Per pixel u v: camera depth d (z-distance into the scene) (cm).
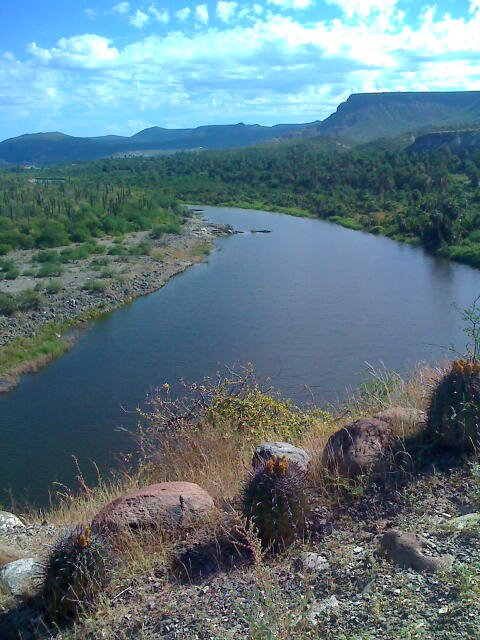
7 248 4294
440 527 334
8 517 520
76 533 355
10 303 2831
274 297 2903
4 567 389
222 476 492
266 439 601
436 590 282
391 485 394
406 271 3384
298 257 3916
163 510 391
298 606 289
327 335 2267
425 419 446
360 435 426
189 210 6669
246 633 280
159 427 698
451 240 4006
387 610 274
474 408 411
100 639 306
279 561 342
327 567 322
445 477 393
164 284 3347
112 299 3038
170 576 349
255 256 4009
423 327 2309
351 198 6669
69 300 3009
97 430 1634
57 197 6494
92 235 4928
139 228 5312
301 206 6894
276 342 2222
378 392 644
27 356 2259
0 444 1580
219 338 2331
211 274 3525
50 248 4462
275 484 358
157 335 2442
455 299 2711
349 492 393
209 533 380
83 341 2447
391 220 5119
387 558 315
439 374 532
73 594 333
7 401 1889
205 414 661
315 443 510
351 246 4294
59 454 1505
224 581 330
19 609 352
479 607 263
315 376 1841
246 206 7238
